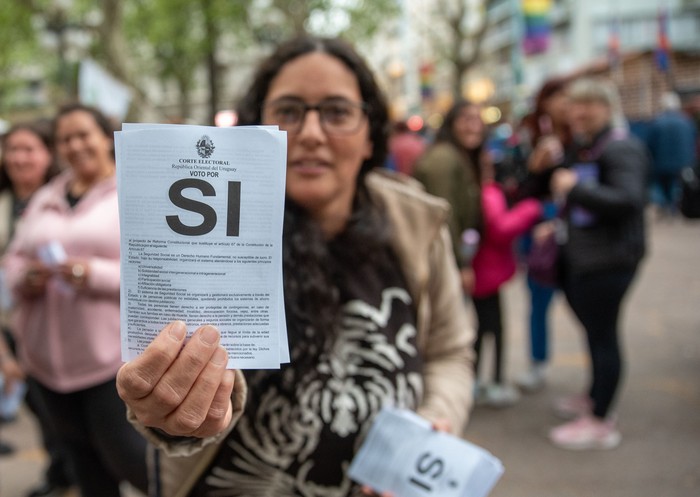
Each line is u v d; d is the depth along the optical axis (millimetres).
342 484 1396
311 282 1366
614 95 3377
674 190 11102
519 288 7590
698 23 32281
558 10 34188
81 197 2588
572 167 3438
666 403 4035
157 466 1371
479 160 3822
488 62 40531
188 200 946
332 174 1448
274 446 1348
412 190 1641
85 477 2496
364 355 1418
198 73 28406
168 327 916
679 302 6281
